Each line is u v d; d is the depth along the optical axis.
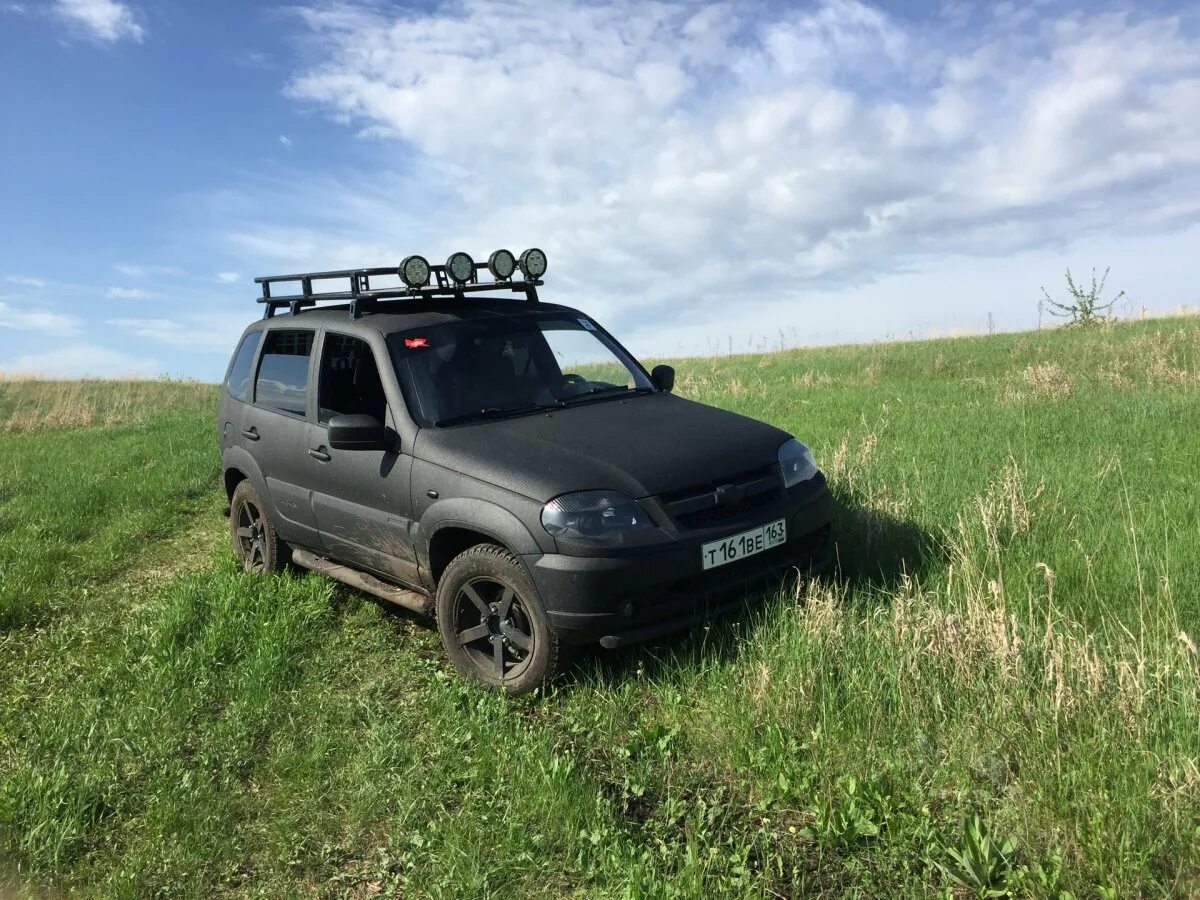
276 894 3.19
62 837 3.49
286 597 5.89
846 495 6.46
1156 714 3.25
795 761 3.47
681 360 26.23
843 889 2.87
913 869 2.91
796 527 4.71
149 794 3.83
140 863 3.35
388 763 3.89
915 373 15.74
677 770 3.64
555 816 3.29
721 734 3.74
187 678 4.90
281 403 6.14
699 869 2.93
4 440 18.72
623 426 4.89
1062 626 4.08
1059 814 2.94
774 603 4.54
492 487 4.41
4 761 4.21
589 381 5.69
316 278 6.17
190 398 29.31
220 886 3.27
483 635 4.56
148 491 10.70
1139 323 20.12
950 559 5.16
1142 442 7.60
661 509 4.23
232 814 3.64
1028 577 4.71
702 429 4.92
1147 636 3.91
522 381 5.38
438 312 5.71
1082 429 8.39
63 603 6.66
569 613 4.08
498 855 3.16
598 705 4.18
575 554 4.07
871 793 3.21
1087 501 5.90
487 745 3.85
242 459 6.52
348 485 5.37
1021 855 2.86
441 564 4.84
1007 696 3.48
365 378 5.41
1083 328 21.11
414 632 5.49
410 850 3.29
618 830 3.21
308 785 3.79
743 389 14.99
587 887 3.00
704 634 4.48
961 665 3.71
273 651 5.09
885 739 3.52
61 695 4.93
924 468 7.30
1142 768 2.96
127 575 7.53
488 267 5.75
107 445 15.91
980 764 3.26
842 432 9.59
